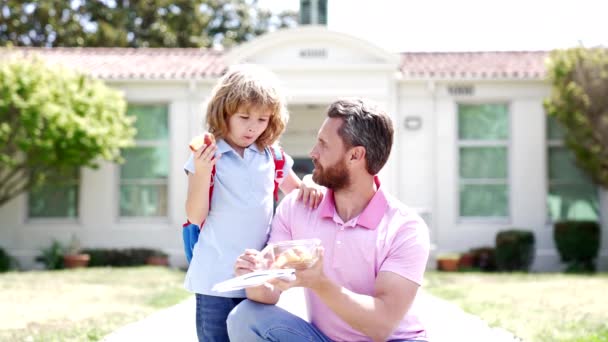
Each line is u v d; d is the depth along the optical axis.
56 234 14.88
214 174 3.45
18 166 13.73
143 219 15.08
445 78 14.53
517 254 13.69
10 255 14.62
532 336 6.22
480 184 14.94
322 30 14.13
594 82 13.19
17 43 28.36
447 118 14.81
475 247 14.69
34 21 28.44
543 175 14.72
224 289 2.63
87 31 29.25
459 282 11.16
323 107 16.38
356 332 3.22
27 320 7.20
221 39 32.94
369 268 3.15
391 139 3.22
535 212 14.73
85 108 13.62
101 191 14.99
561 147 14.88
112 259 14.37
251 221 3.47
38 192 15.06
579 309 7.83
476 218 14.88
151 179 15.12
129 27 30.28
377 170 3.21
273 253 2.78
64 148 13.35
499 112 14.94
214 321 3.43
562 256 14.00
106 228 14.94
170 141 14.96
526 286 10.13
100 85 14.13
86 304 8.40
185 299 8.98
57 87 13.59
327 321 3.26
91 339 6.18
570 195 14.87
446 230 14.77
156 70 15.07
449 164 14.80
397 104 14.78
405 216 3.18
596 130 13.39
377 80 14.38
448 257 13.77
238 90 3.39
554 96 13.99
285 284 2.73
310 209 3.35
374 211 3.18
